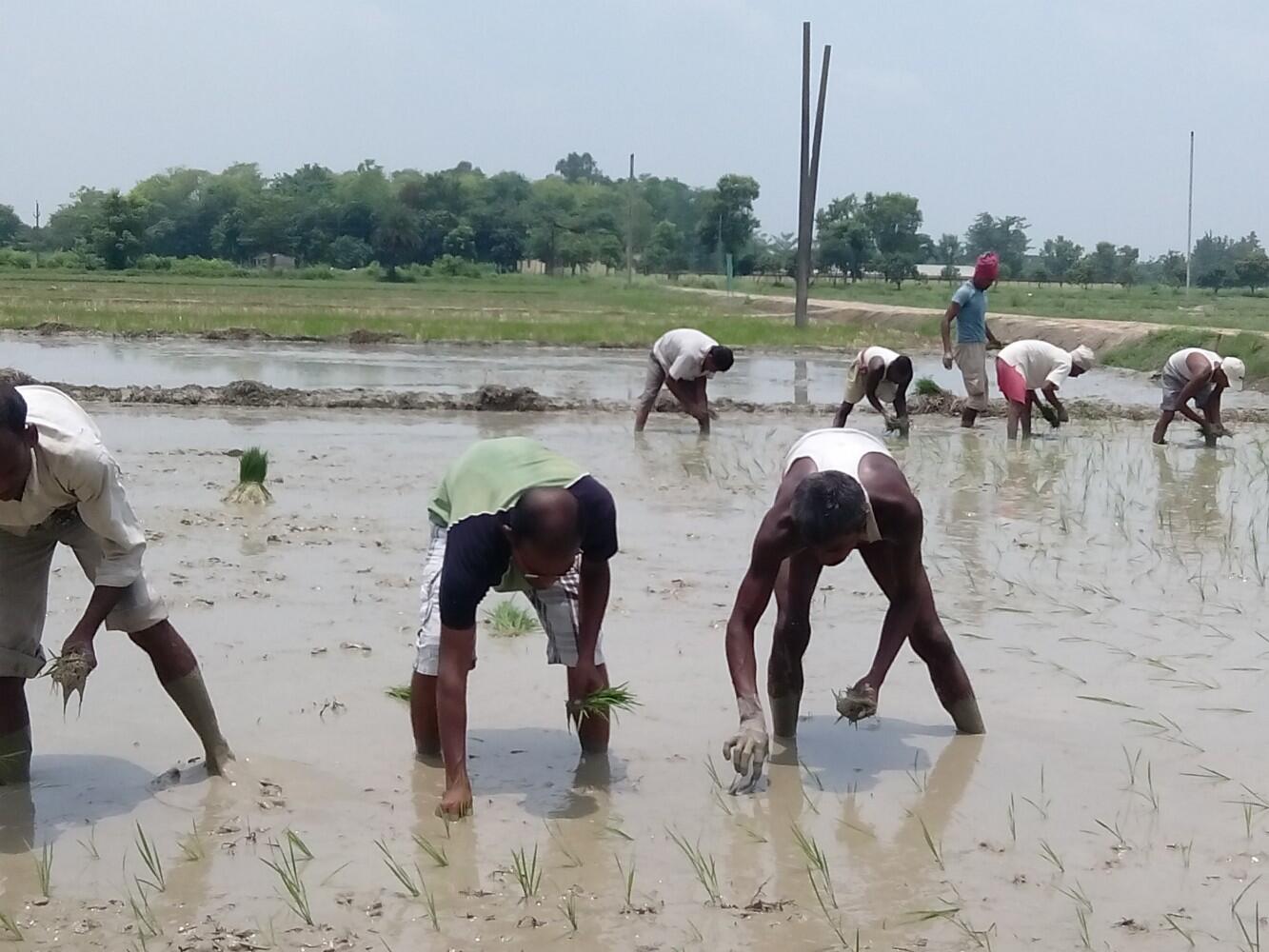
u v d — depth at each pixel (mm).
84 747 5609
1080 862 4668
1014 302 56875
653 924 4199
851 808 5121
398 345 28031
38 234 140125
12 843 4758
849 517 5070
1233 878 4547
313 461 12336
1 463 4605
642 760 5562
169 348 25453
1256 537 9883
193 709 5270
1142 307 52938
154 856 4652
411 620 7297
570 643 5496
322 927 4168
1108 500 11414
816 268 104250
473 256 113125
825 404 18938
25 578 5180
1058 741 5812
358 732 5773
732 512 10500
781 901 4367
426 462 12477
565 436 14852
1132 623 7590
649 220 135125
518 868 4477
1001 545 9555
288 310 37156
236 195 129000
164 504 10062
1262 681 6590
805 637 5805
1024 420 15461
